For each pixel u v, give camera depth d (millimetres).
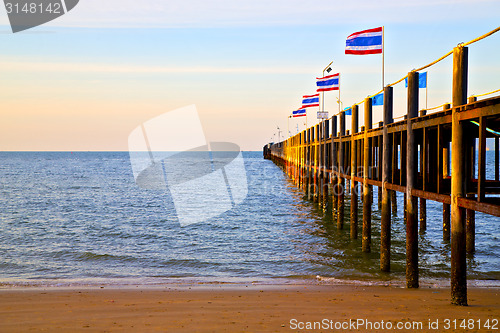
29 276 13938
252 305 9453
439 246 18547
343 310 8945
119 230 23484
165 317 8320
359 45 17125
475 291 11406
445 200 9422
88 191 48906
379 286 12266
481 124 7598
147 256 17156
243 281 13125
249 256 17125
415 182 11672
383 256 14383
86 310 8875
